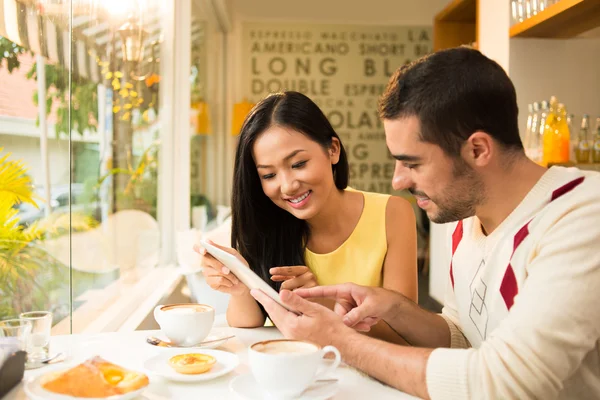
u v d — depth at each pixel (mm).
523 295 964
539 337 905
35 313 1114
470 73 1004
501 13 3275
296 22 6789
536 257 992
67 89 1506
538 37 3096
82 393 866
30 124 1267
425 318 1282
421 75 1021
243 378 994
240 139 1502
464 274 1219
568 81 3121
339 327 1063
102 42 1870
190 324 1157
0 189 1128
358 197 1644
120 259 2078
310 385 979
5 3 1153
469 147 1016
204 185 4699
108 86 1950
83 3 1652
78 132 1596
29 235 1243
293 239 1599
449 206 1075
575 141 2891
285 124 1418
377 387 1002
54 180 1396
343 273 1607
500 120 1017
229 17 6223
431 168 1039
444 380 939
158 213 2939
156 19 2770
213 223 4781
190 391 962
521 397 906
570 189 1015
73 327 1462
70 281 1409
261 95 6801
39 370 1031
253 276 1122
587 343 913
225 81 6672
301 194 1443
